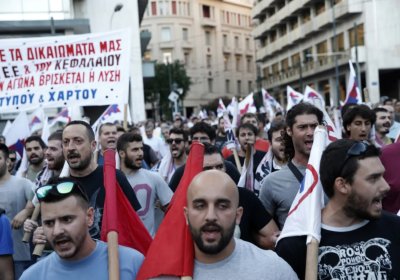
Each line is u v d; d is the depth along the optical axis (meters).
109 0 29.88
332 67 41.97
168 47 70.12
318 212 2.83
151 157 9.70
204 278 2.65
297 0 47.00
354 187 2.67
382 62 37.53
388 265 2.68
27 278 2.95
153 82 56.56
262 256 2.71
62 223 2.81
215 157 4.27
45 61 6.79
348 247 2.71
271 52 56.03
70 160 4.29
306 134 4.05
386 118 7.04
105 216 3.15
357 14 38.44
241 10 78.75
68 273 2.90
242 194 4.04
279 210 4.13
